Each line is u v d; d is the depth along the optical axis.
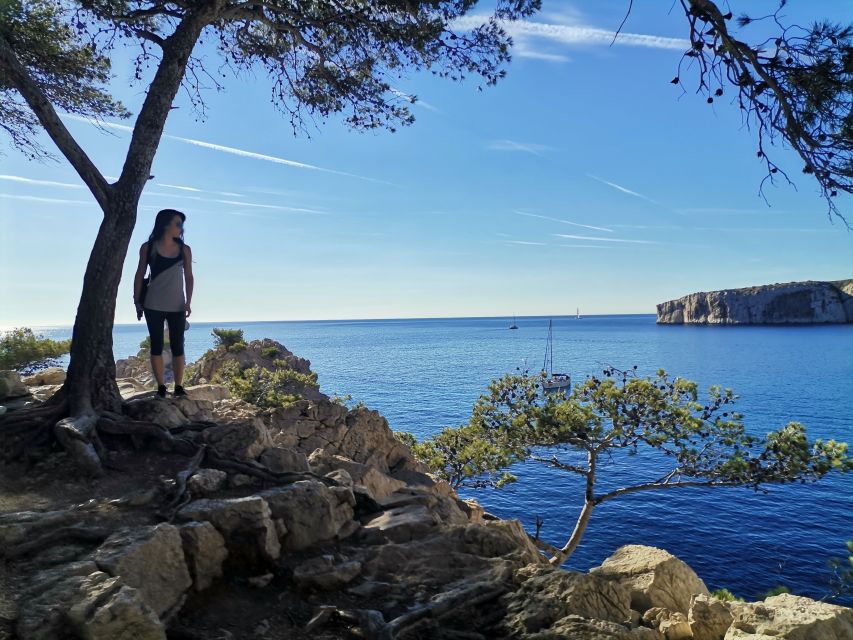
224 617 4.15
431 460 22.36
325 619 4.20
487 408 21.19
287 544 5.05
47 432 6.06
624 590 4.80
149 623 3.41
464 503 10.27
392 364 186.62
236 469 6.05
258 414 10.89
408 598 4.57
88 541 4.33
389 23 8.93
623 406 19.27
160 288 7.35
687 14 5.21
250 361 48.03
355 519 6.02
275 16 8.98
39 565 3.96
